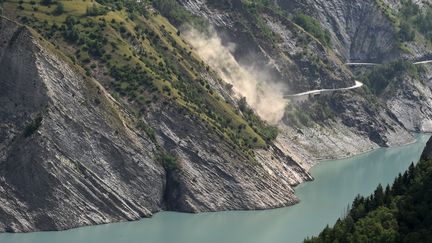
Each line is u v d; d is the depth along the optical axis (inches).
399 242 7573.8
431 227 7593.5
